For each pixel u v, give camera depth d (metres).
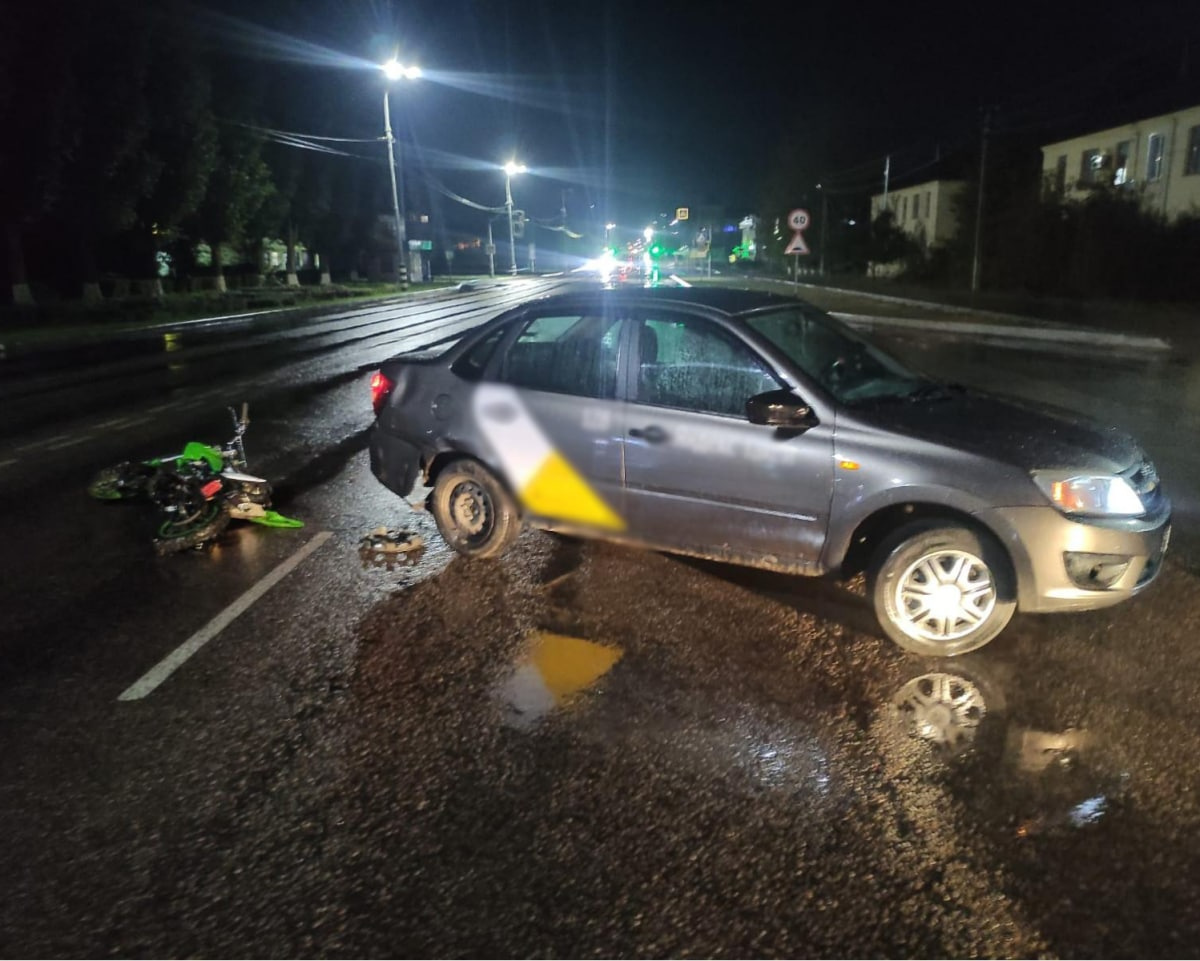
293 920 2.96
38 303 30.22
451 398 5.93
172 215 35.38
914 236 52.00
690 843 3.29
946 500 4.48
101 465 9.29
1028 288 34.06
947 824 3.38
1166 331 20.31
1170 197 30.20
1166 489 7.61
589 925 2.91
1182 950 2.80
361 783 3.69
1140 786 3.58
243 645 4.95
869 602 4.80
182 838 3.38
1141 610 5.14
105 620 5.32
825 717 4.12
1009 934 2.86
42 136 26.94
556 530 5.75
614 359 5.36
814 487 4.73
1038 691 4.30
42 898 3.09
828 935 2.86
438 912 2.98
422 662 4.70
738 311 5.16
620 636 4.95
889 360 5.63
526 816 3.46
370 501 7.66
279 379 15.56
